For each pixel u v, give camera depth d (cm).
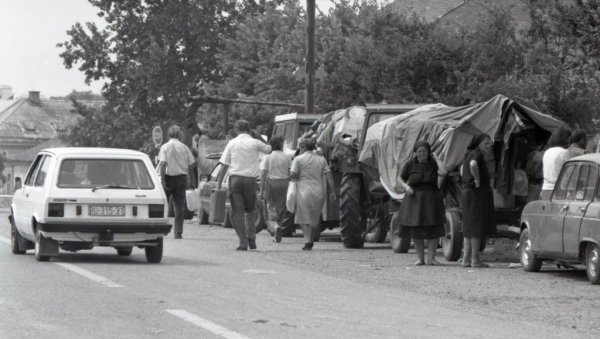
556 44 5378
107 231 2931
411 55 5856
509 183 3328
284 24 9662
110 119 12344
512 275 2906
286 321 1852
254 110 9194
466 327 1850
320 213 3700
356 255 3494
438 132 3412
